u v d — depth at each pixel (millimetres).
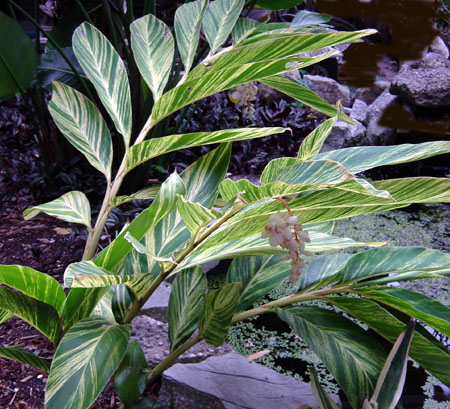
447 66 3812
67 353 1098
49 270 2072
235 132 1225
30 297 1203
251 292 1423
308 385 1511
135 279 1137
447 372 1234
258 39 1569
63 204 1479
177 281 1433
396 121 3670
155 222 1188
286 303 1375
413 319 1211
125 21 2326
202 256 1315
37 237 2301
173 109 1343
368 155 1180
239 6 1687
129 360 1282
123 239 1169
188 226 1106
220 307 1229
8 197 2586
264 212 1130
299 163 1039
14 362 1588
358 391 1209
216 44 1604
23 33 1896
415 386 1714
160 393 1480
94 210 2434
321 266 1433
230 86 1253
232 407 1425
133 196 1502
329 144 3719
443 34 4227
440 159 3531
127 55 2375
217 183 1423
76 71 2266
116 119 1494
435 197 1103
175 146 1322
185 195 1135
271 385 1504
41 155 2768
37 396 1472
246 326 1979
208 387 1479
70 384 1042
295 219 1040
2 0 2971
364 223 2855
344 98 4297
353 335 1306
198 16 1599
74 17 2543
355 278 1332
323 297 1334
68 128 1511
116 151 2615
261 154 3357
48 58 2350
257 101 3816
